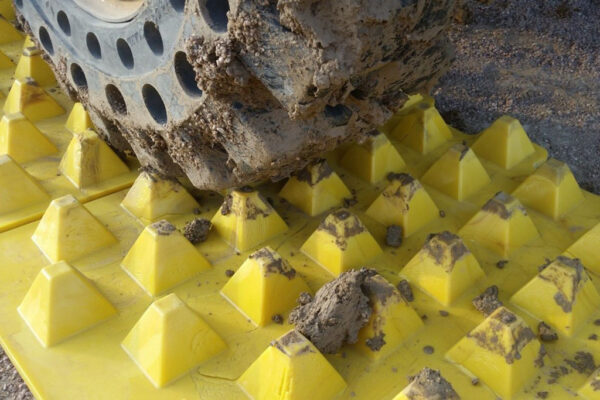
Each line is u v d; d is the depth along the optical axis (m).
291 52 1.15
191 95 1.32
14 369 1.38
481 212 1.51
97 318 1.36
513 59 2.23
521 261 1.48
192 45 1.23
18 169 1.58
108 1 1.51
